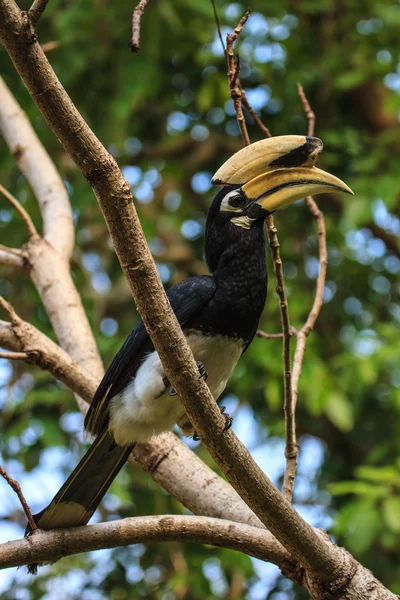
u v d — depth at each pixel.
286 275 12.87
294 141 6.44
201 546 10.48
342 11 13.28
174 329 4.77
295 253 13.06
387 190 11.78
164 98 13.13
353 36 13.09
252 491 5.07
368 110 13.58
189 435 6.48
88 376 6.77
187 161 13.72
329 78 12.83
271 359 11.12
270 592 11.24
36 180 8.86
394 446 11.32
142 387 6.09
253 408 12.13
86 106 12.53
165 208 13.89
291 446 5.89
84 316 7.78
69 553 5.51
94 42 11.95
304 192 6.43
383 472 10.05
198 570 10.23
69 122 4.32
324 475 12.35
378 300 13.72
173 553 10.66
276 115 13.30
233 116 13.41
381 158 12.33
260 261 6.57
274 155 6.49
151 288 4.67
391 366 11.62
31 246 8.11
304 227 13.31
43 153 9.09
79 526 5.59
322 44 13.23
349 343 12.52
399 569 11.23
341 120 13.19
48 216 8.52
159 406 6.12
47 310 7.82
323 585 5.46
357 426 12.20
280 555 5.59
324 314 12.89
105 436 6.37
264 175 6.54
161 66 12.77
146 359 6.18
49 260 8.01
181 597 10.78
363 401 11.85
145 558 10.85
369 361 11.06
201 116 13.54
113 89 12.27
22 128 9.24
